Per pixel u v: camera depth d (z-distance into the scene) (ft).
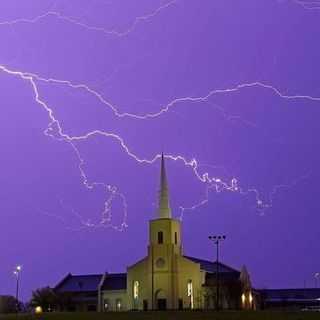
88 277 499.10
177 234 435.94
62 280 504.43
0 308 429.79
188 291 416.26
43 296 456.04
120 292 457.68
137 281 431.02
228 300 410.93
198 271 418.31
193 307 407.85
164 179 447.01
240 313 208.13
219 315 195.83
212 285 415.44
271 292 570.87
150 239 433.07
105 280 473.67
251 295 438.81
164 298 418.92
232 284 415.44
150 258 428.15
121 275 475.72
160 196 442.09
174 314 212.43
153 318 190.80
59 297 461.78
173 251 424.87
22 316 216.54
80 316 208.23
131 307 428.56
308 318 171.53
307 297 557.33
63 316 210.79
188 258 447.01
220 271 448.65
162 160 454.40
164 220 431.02
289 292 567.18
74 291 485.56
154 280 422.82
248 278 440.86
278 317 177.06
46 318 202.90
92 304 471.62
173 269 421.18
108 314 219.00
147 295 423.64
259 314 193.06
